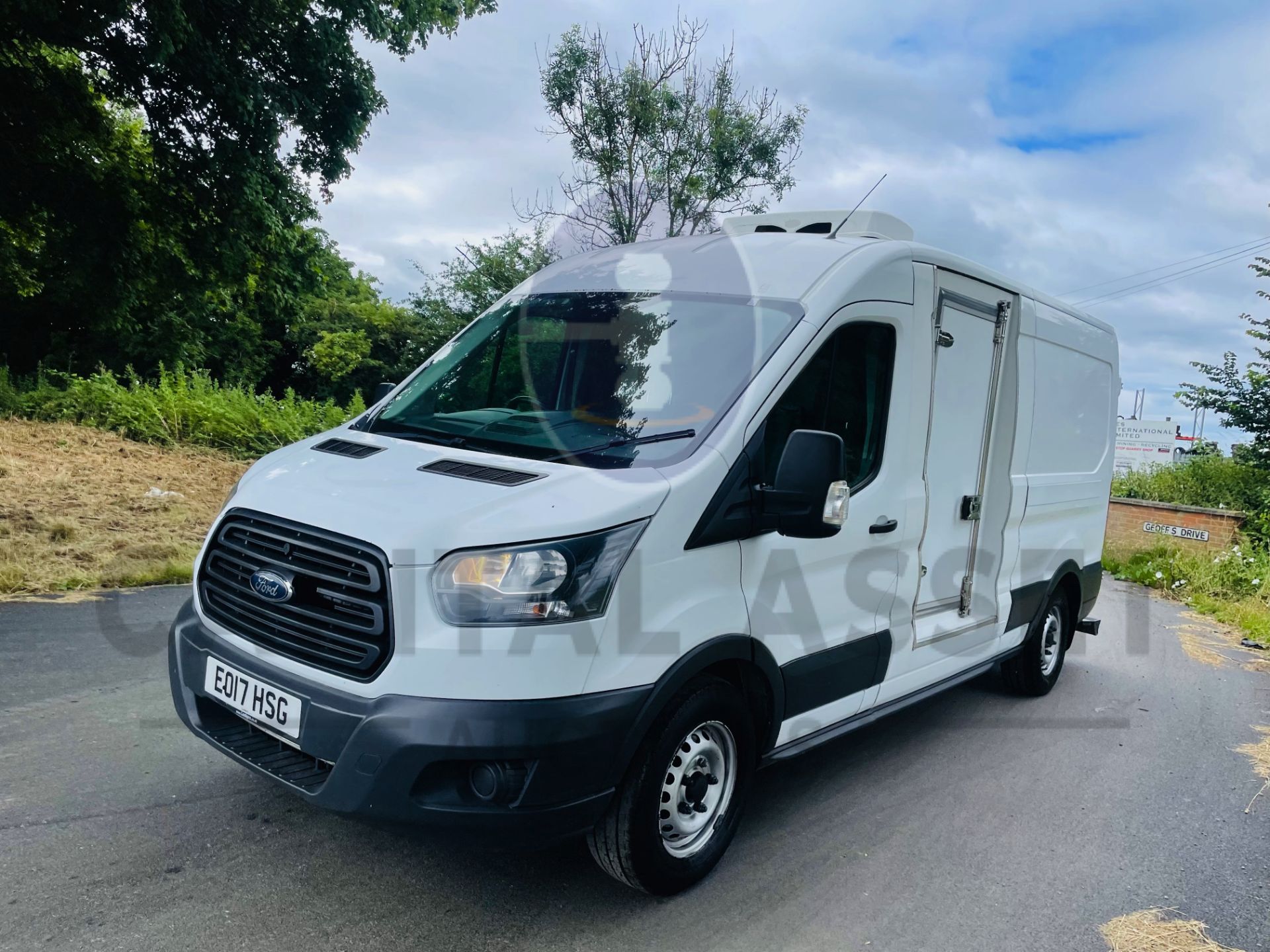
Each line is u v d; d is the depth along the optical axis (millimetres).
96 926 2734
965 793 4461
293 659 2857
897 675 4309
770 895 3301
